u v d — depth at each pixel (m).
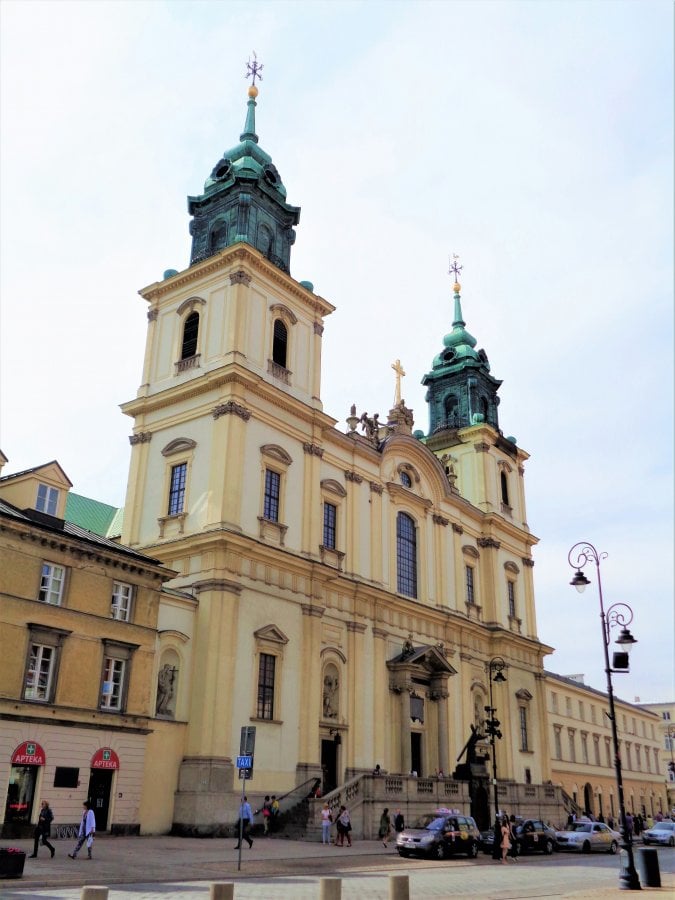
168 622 36.03
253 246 45.66
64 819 28.89
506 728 55.28
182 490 41.09
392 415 54.16
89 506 54.47
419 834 31.50
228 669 36.44
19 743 27.91
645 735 93.56
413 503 52.56
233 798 34.91
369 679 45.00
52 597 30.19
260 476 41.16
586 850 39.81
